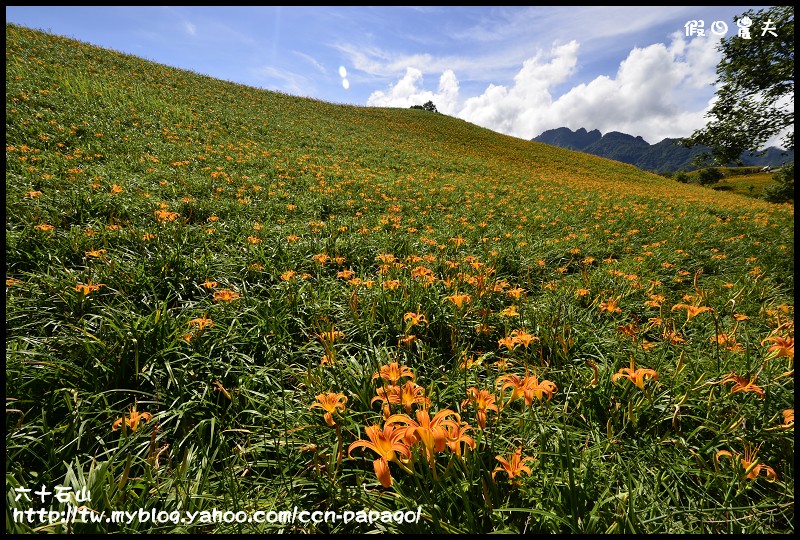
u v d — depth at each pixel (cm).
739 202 1816
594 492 173
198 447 204
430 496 166
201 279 379
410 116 4109
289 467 189
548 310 371
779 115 774
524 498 168
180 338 262
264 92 3134
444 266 486
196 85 2444
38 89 1160
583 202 1298
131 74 2083
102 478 163
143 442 199
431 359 286
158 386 230
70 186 571
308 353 293
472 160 2353
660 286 462
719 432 200
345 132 2417
